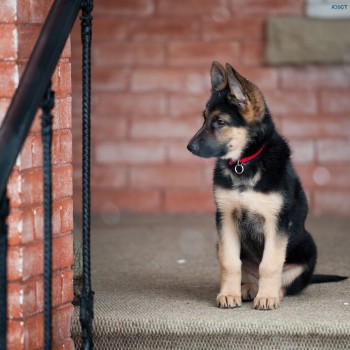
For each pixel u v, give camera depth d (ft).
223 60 48.67
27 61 23.21
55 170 25.13
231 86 28.48
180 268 34.99
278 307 27.84
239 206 28.66
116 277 33.01
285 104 48.57
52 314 24.91
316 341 25.50
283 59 47.98
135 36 48.73
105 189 49.37
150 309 27.45
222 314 26.78
